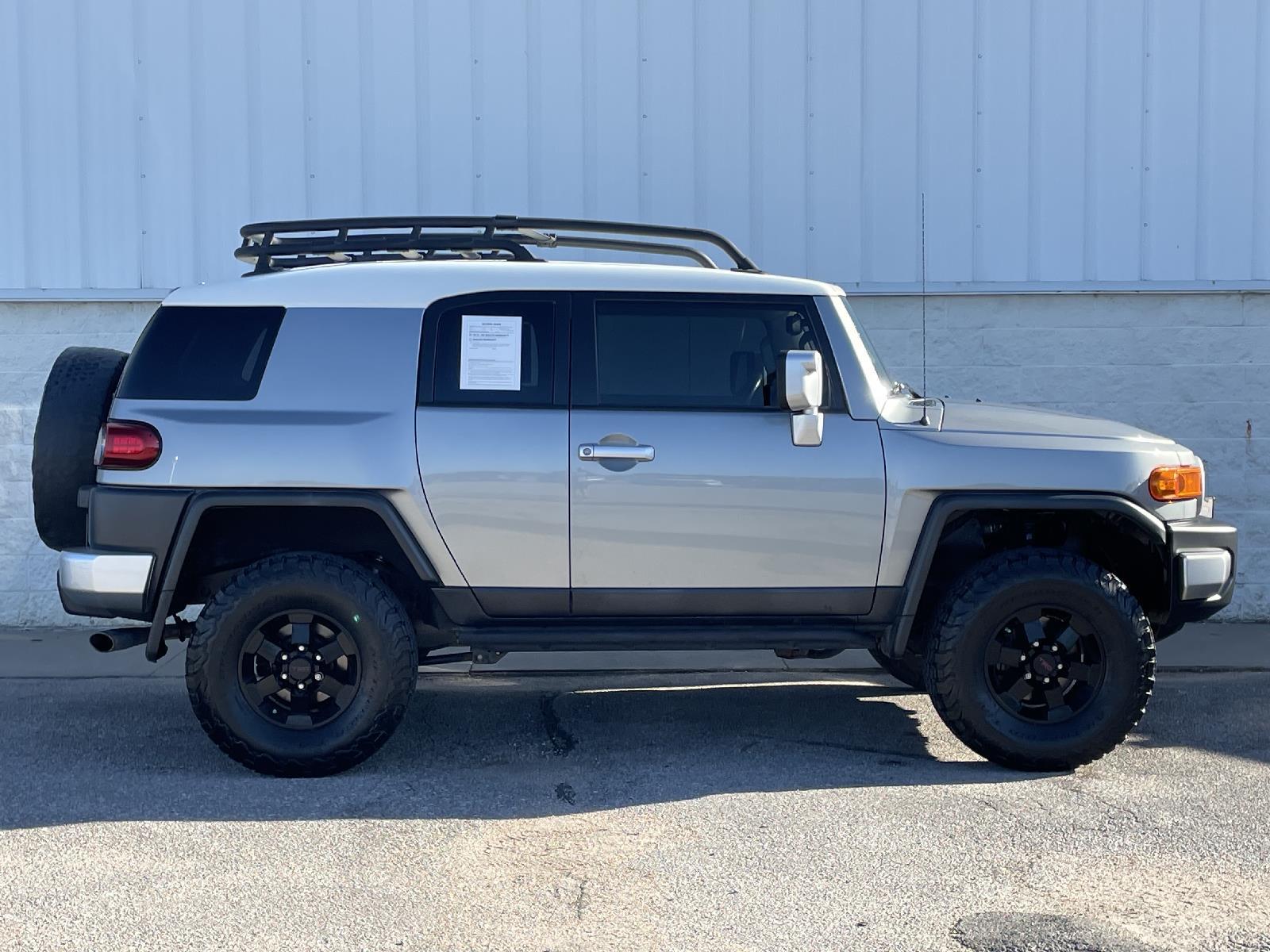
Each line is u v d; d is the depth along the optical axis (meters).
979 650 5.03
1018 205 8.41
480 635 5.09
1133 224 8.41
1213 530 5.21
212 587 5.34
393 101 8.45
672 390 5.15
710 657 7.47
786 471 5.06
